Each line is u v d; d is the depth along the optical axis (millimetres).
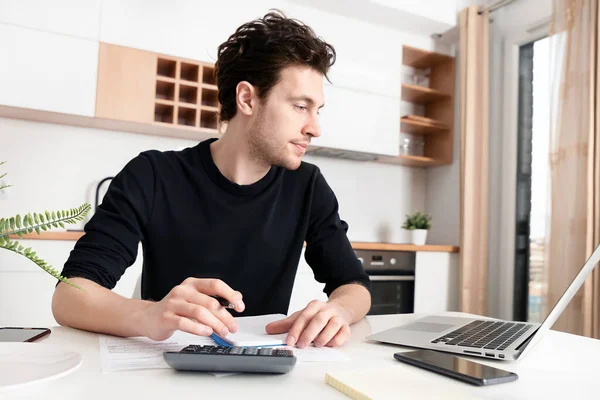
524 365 636
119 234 959
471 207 2949
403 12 2982
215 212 1113
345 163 3359
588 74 2303
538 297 2777
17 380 450
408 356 627
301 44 1020
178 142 2838
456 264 3025
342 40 2998
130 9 2418
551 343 779
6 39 2168
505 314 2922
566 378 576
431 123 3307
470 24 3027
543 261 2445
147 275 1134
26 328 752
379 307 2756
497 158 3078
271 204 1165
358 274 1176
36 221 451
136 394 458
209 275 1109
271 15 1104
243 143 1091
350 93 2998
